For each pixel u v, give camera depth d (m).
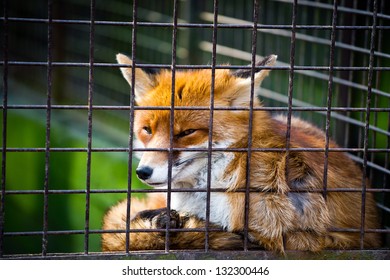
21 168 16.95
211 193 7.82
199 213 8.06
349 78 10.65
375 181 10.66
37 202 16.17
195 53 13.65
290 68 6.93
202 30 13.63
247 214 7.27
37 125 16.59
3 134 6.52
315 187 7.54
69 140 15.23
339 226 7.92
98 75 15.95
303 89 12.60
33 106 6.54
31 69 19.16
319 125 12.20
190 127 7.84
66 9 17.30
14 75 20.31
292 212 7.36
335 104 11.33
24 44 19.47
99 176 14.04
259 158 7.57
